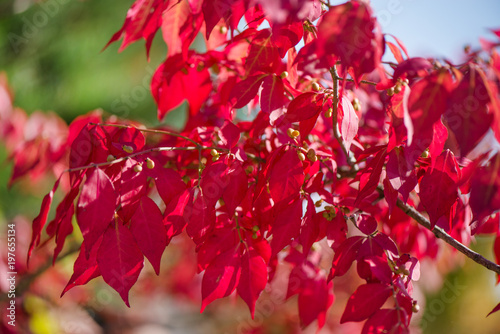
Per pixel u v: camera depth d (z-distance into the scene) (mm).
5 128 822
